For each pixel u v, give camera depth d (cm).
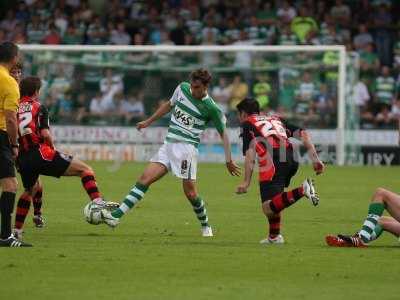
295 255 2459
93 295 1938
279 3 7569
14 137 2472
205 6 7712
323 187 4728
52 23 7462
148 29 7569
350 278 2150
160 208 3703
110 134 6475
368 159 6494
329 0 7762
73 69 6506
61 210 3569
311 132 6450
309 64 6475
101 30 7475
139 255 2442
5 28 7631
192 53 6519
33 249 2517
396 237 2834
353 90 6544
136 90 6525
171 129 2809
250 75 6500
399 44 7450
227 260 2373
